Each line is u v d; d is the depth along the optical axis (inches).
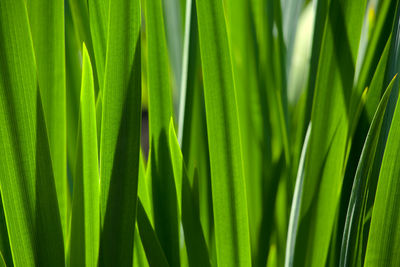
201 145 34.0
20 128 28.2
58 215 29.0
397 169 28.4
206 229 33.7
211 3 28.6
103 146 29.1
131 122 28.9
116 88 28.8
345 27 30.2
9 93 28.0
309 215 31.0
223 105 29.1
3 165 28.3
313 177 30.8
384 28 31.6
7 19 27.7
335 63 30.4
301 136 33.9
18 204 28.6
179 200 31.1
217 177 29.4
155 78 31.6
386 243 28.8
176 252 32.0
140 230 30.4
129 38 28.6
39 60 29.6
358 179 29.9
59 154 30.1
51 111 29.9
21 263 28.9
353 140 31.5
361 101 31.1
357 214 30.1
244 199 29.5
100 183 29.4
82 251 29.5
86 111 29.1
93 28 31.5
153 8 31.3
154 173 31.7
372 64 31.9
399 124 28.2
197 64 33.1
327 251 31.3
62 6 29.6
